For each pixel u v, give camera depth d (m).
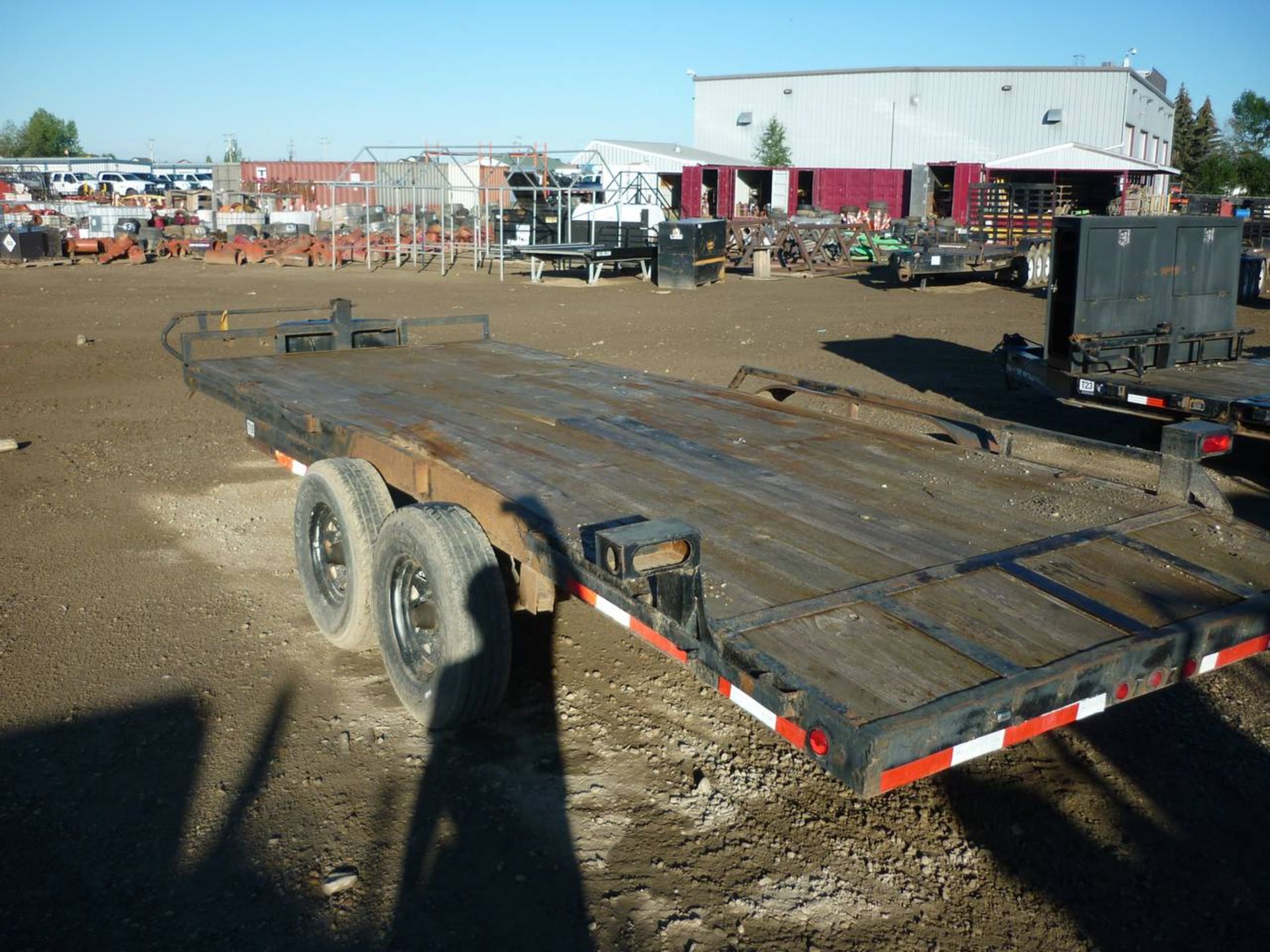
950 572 3.42
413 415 5.48
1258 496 7.52
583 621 5.34
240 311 7.39
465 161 37.59
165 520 6.87
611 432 5.27
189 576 5.89
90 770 3.92
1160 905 3.29
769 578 3.39
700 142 57.78
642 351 14.98
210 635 5.12
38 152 120.88
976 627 3.03
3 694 4.48
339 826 3.61
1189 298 8.98
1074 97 48.66
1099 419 10.32
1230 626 3.10
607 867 3.42
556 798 3.79
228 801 3.74
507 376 6.79
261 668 4.77
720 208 46.50
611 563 2.97
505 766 3.99
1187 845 3.59
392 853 3.46
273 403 5.73
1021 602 3.21
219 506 7.18
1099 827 3.69
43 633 5.11
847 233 34.34
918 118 51.47
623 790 3.85
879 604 3.18
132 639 5.06
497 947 3.04
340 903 3.22
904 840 3.60
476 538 3.89
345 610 4.61
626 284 27.17
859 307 21.64
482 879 3.35
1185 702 4.62
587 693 4.58
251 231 39.09
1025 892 3.35
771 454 4.92
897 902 3.29
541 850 3.49
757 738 4.24
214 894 3.26
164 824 3.61
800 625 3.04
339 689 4.59
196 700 4.46
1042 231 33.09
